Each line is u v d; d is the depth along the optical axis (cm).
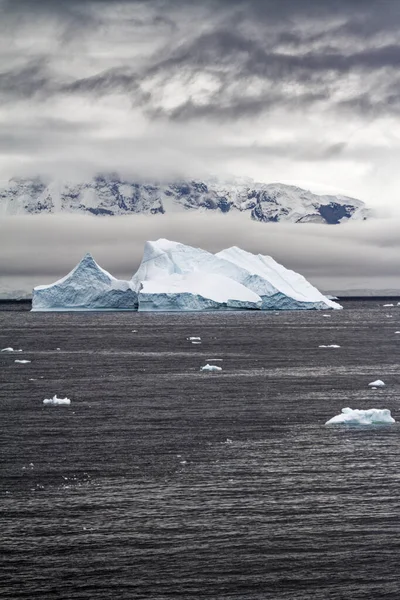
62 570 4697
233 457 6819
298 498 5762
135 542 5034
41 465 6594
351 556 4866
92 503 5666
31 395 10188
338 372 12938
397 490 5925
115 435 7681
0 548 4953
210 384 11281
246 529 5222
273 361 14812
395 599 4419
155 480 6169
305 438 7506
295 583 4569
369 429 7881
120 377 12138
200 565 4756
